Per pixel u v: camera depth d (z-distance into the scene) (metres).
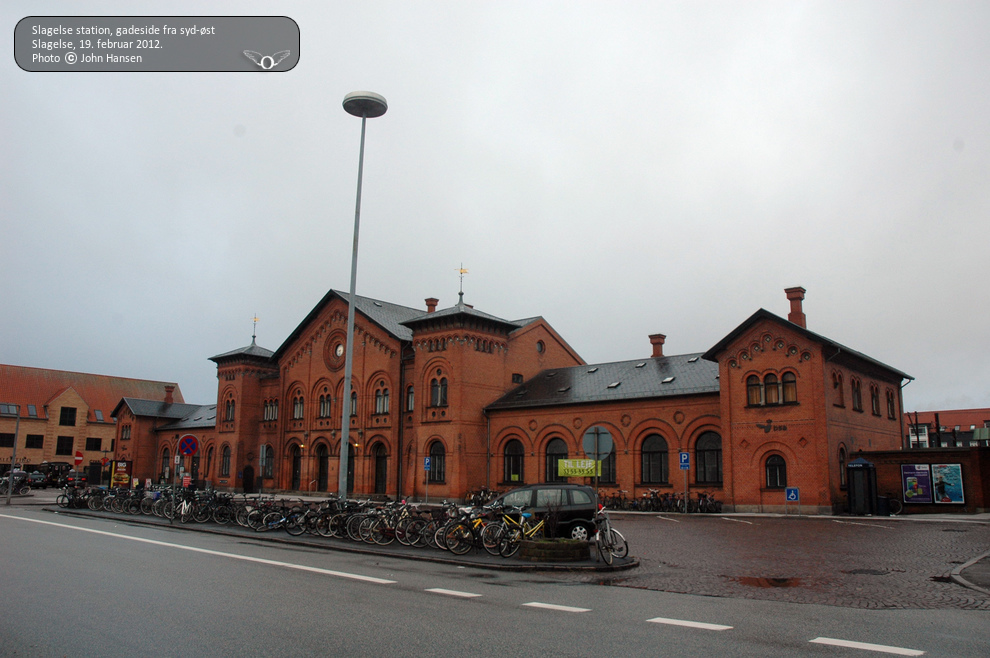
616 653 8.64
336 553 19.34
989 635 9.70
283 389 57.94
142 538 22.28
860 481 33.12
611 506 40.22
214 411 71.12
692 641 9.26
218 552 18.77
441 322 46.62
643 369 44.75
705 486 38.00
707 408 38.38
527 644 9.03
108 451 94.31
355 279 26.38
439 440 45.91
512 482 45.44
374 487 49.78
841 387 36.50
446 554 18.55
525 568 16.31
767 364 35.97
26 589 12.66
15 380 91.50
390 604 11.58
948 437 77.31
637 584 14.27
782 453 34.97
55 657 8.36
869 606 11.88
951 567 16.52
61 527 25.98
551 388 46.84
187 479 34.88
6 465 86.69
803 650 8.83
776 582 14.52
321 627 9.84
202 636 9.30
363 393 50.94
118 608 11.02
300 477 55.38
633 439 40.88
